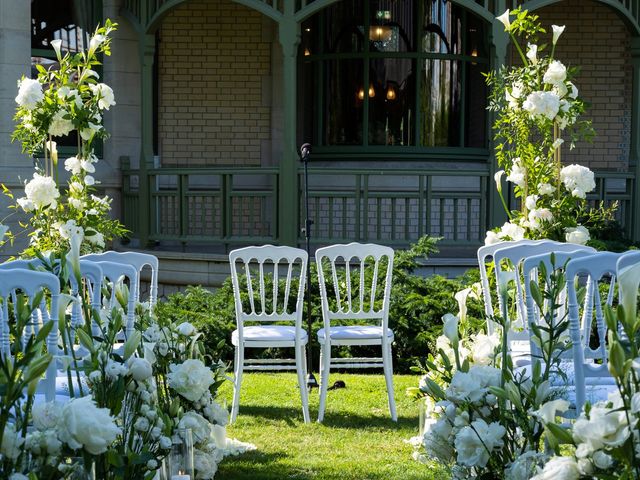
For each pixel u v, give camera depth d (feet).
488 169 32.89
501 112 23.84
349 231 37.52
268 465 16.74
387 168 36.88
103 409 8.25
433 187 37.35
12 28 32.86
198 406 12.89
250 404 21.68
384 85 36.99
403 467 16.48
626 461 7.27
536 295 9.80
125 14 35.81
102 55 36.83
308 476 16.02
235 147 39.17
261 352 26.40
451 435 10.06
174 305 27.78
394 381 24.23
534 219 22.61
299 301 20.07
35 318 13.29
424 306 26.66
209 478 12.67
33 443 8.22
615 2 33.27
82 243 22.88
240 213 33.24
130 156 36.86
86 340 9.22
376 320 26.61
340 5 37.11
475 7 31.53
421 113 36.96
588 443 7.29
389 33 36.96
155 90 38.96
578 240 22.35
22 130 22.89
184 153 39.17
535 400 9.48
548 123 22.94
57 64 35.86
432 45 37.09
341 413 20.84
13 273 11.05
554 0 32.17
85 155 23.59
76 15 36.24
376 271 20.20
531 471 9.05
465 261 32.27
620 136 39.70
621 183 39.78
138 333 9.92
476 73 37.83
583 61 39.60
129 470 9.29
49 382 11.32
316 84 37.70
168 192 34.47
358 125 37.11
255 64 39.01
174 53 38.99
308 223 22.86
